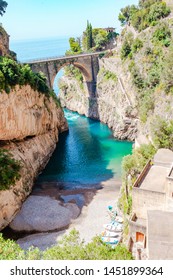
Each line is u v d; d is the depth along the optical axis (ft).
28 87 206.28
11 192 155.12
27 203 162.61
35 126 221.25
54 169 214.69
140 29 300.61
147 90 230.07
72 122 345.51
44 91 240.53
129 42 292.61
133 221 98.07
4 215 145.59
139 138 207.41
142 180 108.47
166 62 199.21
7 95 177.06
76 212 153.99
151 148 150.82
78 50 421.59
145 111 212.84
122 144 258.98
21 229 143.02
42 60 305.94
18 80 187.73
